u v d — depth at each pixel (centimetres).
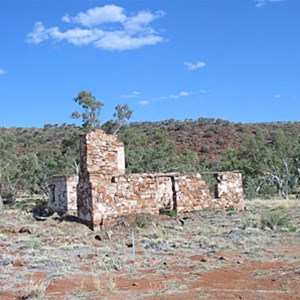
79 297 973
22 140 8712
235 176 2834
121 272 1244
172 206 2688
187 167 5288
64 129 9681
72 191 3259
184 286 1057
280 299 912
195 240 1725
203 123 9556
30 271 1244
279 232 1870
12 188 5325
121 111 5831
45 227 2102
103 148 2352
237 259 1386
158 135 6856
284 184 5438
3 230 1973
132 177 2289
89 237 1864
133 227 2009
